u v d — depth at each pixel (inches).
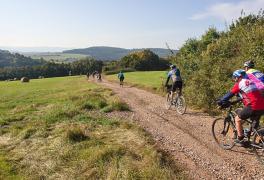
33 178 293.7
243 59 552.1
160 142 387.2
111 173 280.2
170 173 277.9
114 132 433.7
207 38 1091.3
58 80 2603.3
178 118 533.6
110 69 4146.2
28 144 408.5
